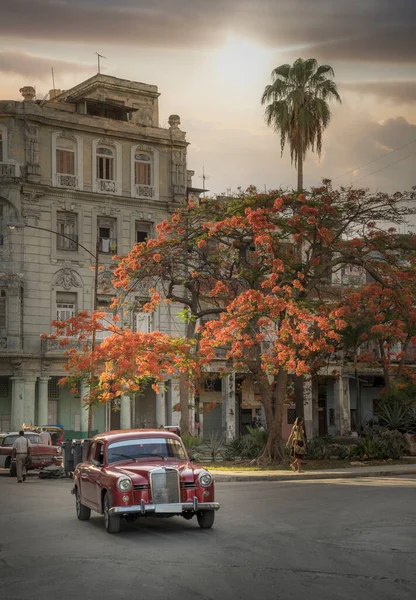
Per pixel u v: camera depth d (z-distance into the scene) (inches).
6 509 842.8
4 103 2124.8
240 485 1102.4
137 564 498.3
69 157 2203.5
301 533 616.1
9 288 2101.4
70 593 419.8
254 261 1443.2
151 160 2325.3
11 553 555.8
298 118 1959.9
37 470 1573.6
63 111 2183.8
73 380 1491.1
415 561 497.4
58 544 589.9
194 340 1381.6
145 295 2096.5
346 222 1358.3
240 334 1366.9
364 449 1485.0
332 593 410.9
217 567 483.5
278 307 1237.1
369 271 1338.6
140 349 1360.7
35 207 2143.2
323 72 1983.3
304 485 1076.5
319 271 1385.3
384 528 639.1
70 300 2187.5
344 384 2500.0
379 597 401.7
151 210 2304.4
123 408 2251.5
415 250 1359.5
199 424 2369.6
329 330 1300.4
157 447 687.7
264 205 1355.8
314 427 2487.7
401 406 1630.2
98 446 708.0
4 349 2091.5
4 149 2126.0
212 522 649.0
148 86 2480.3
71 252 2185.0
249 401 2470.5
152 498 622.2
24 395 2103.8
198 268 1471.5
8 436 1439.5
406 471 1290.6
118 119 2364.7
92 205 2220.7
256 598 402.3
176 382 2309.3
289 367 1259.8
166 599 401.7
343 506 797.9
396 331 1309.1
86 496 711.7
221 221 1315.2
